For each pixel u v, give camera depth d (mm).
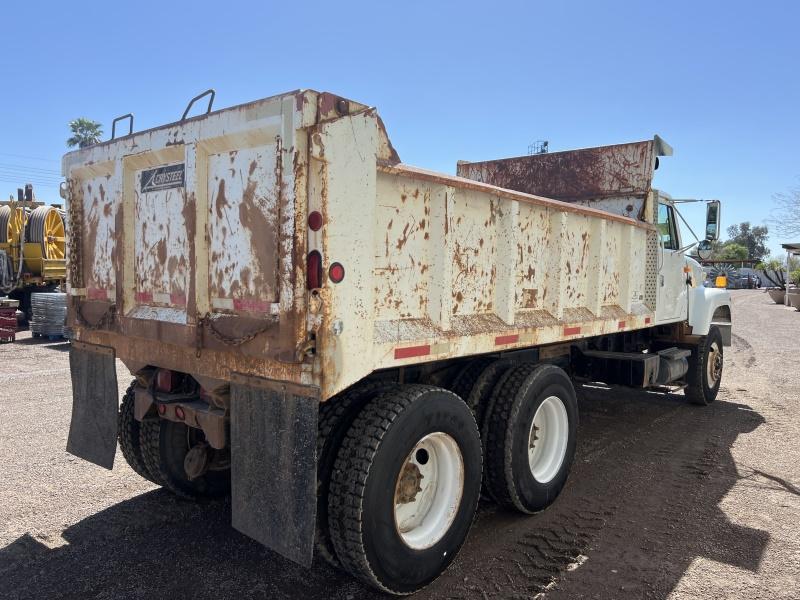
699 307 7523
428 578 3283
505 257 4027
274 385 2891
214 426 3355
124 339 3945
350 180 2840
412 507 3400
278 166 2795
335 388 2789
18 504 4371
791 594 3312
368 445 2973
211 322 3207
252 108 2887
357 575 3057
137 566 3529
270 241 2887
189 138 3273
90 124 40281
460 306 3701
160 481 4441
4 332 12680
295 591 3283
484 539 3973
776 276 44812
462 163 7941
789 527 4176
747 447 6094
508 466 4035
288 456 2826
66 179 4375
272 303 2867
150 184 3664
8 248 15258
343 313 2820
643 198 6477
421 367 3928
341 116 2791
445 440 3424
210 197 3240
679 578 3475
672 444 6191
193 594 3240
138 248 3787
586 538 3990
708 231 6953
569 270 4824
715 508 4508
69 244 4363
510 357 4613
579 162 6938
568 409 4641
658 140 6402
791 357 12273
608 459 5680
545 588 3355
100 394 4141
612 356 6043
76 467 5168
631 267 5836
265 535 2928
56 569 3482
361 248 2902
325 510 3066
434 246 3473
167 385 3742
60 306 12781
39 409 7031
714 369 8102
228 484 4645
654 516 4355
